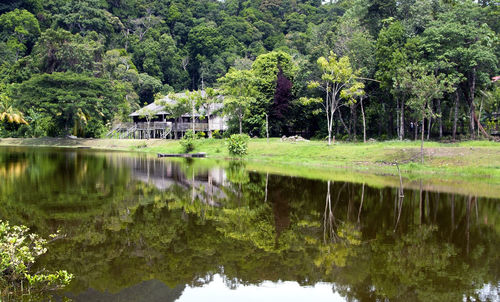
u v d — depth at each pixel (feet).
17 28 297.94
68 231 39.65
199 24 391.86
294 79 173.17
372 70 138.21
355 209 51.80
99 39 307.78
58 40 228.22
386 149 105.50
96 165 102.89
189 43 366.63
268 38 370.12
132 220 44.57
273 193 63.16
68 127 221.66
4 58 278.05
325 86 147.84
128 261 31.65
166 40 351.25
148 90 315.17
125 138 218.59
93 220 44.19
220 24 405.18
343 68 121.80
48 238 37.17
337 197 59.82
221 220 45.34
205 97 182.19
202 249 34.91
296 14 394.32
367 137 158.61
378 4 152.97
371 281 28.09
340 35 149.79
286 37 360.48
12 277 27.12
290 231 41.09
